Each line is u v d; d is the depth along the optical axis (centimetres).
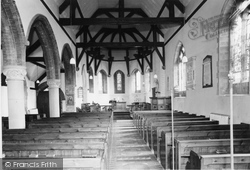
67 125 609
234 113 639
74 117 857
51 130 529
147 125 756
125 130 1056
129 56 2338
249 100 567
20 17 618
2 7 575
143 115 932
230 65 691
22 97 664
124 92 2361
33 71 1572
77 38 1505
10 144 367
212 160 293
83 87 1798
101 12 1488
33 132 494
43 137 446
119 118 1590
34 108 1628
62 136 448
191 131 492
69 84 1395
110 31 1842
